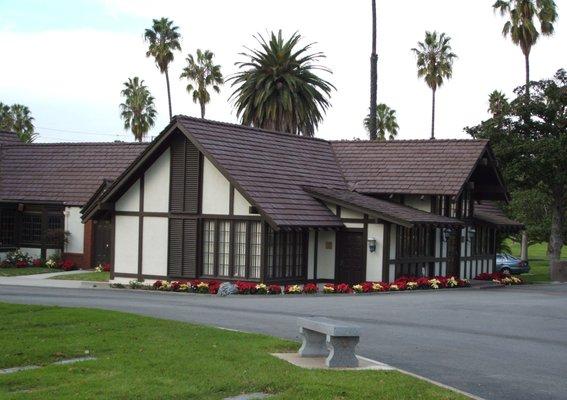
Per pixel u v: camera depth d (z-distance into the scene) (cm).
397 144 3356
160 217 2792
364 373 1099
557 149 3681
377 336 1501
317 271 2861
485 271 3588
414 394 982
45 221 3706
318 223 2698
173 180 2766
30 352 1185
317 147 3356
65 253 3659
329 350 1238
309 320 1218
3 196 3775
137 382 991
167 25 6556
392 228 2789
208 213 2703
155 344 1259
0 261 3644
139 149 3919
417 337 1507
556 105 3856
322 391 970
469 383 1117
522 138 3888
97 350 1209
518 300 2300
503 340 1516
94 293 2344
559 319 1866
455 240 3241
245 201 2631
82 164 3912
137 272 2834
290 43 5144
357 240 2809
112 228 2891
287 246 2708
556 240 4012
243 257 2642
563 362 1302
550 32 4981
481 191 3466
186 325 1476
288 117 5109
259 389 984
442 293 2545
